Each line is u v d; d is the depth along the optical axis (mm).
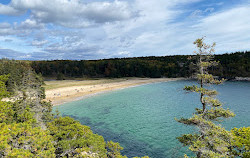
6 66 69312
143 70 147875
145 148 25016
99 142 16750
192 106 49219
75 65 159125
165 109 46688
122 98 63438
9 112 15852
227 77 118875
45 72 157875
